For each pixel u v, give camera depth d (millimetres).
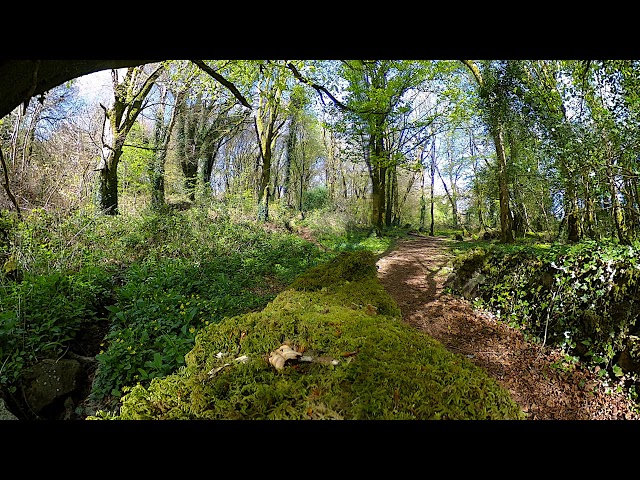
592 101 7941
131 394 1562
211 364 1730
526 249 6852
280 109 16562
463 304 7086
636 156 7000
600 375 4535
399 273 9734
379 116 12141
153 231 8898
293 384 1456
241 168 26016
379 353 1648
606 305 4820
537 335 5590
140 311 4676
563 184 9047
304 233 17062
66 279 5383
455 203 29359
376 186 18250
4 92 1745
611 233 8594
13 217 6598
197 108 17844
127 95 12000
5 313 4066
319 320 2068
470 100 13344
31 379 3686
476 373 1541
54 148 12297
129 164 15656
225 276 6711
